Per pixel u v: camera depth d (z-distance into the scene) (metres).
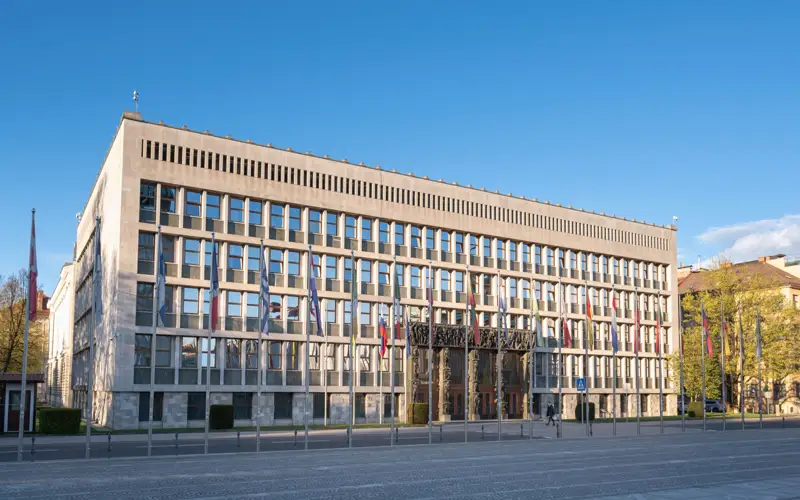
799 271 115.69
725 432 61.47
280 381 65.38
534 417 83.12
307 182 68.44
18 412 49.25
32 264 34.09
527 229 85.06
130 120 59.97
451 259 78.31
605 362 91.81
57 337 115.06
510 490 24.86
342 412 68.56
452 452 40.62
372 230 72.75
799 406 105.12
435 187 77.50
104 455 36.88
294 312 67.00
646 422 79.38
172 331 60.03
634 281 97.06
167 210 61.22
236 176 64.38
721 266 93.81
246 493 23.53
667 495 23.89
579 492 24.56
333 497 22.88
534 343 79.38
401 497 23.03
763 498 23.38
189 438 49.16
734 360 88.94
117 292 58.00
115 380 57.34
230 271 63.66
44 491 23.73
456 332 75.19
